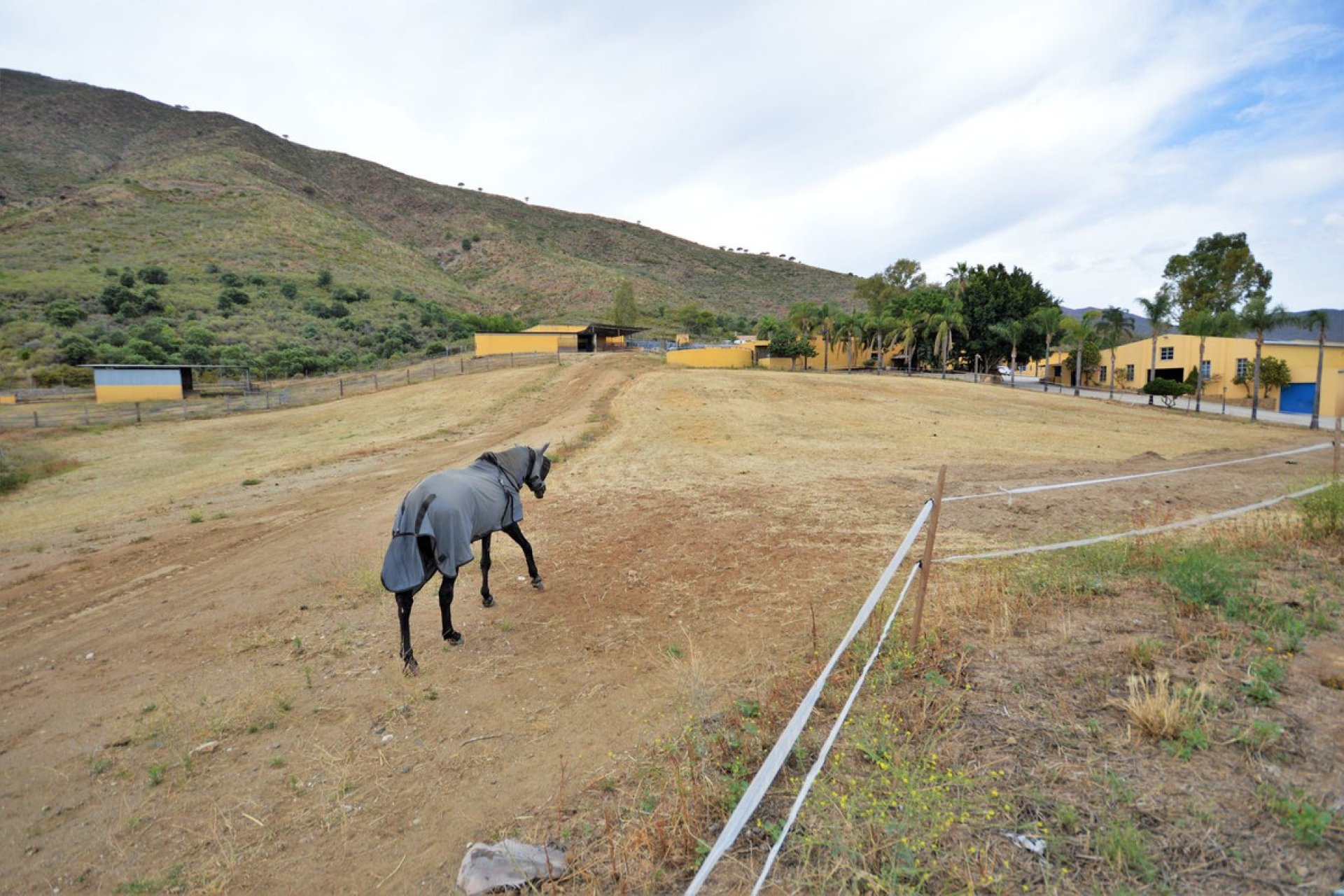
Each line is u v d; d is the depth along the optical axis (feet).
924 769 11.49
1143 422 96.48
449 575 20.85
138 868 12.62
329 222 434.30
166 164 517.55
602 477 51.47
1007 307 191.31
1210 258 216.95
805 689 15.62
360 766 15.46
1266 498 36.83
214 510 50.83
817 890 9.27
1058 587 20.45
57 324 202.90
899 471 51.98
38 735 18.08
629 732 15.83
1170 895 8.34
